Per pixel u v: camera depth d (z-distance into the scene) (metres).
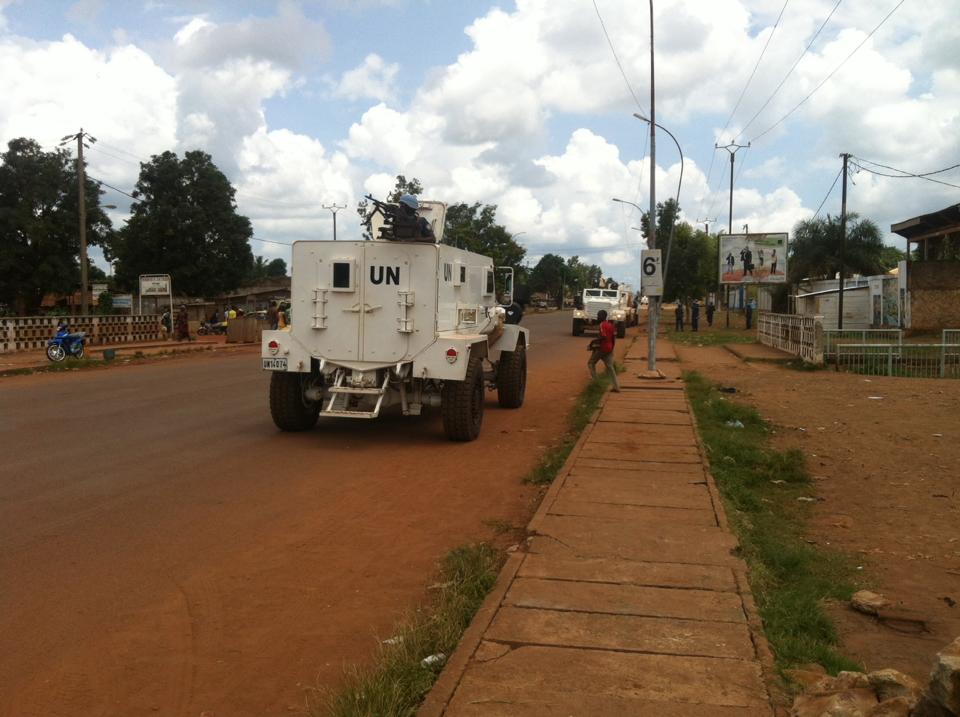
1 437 10.54
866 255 48.47
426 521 6.79
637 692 3.48
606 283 44.53
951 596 5.23
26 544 6.02
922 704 2.91
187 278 54.44
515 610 4.41
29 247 49.91
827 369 22.33
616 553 5.45
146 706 3.69
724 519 6.33
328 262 10.30
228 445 10.11
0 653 4.21
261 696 3.79
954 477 8.80
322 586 5.24
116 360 24.52
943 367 21.09
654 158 18.44
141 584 5.23
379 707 3.39
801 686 3.56
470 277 11.77
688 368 22.47
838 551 6.20
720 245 45.31
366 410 10.43
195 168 54.94
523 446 10.32
